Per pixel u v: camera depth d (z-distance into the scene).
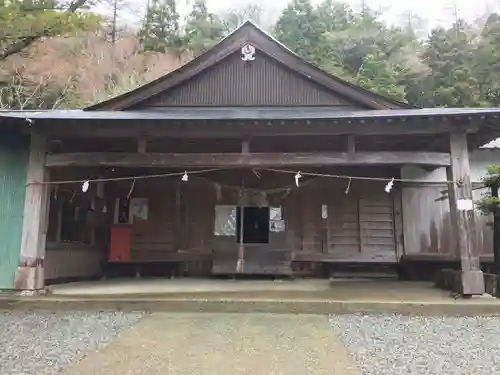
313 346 4.17
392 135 7.41
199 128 7.03
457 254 6.94
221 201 10.25
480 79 21.78
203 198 10.30
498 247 6.65
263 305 5.91
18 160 7.16
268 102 8.79
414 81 23.36
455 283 6.75
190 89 8.83
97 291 7.02
